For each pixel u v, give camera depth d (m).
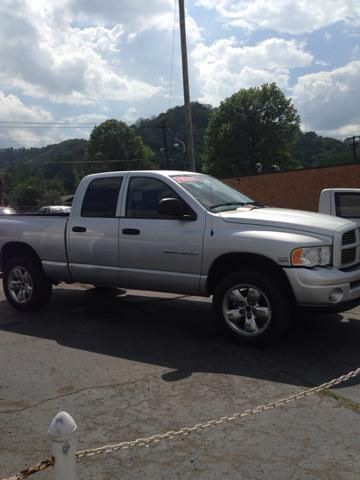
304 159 84.25
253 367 4.75
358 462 3.11
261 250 5.11
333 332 5.84
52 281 7.23
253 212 5.61
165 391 4.25
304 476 2.98
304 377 4.50
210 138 59.53
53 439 2.11
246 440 3.40
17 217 7.30
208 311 7.02
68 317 6.83
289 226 5.17
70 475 2.13
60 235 6.73
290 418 3.70
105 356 5.18
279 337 5.20
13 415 3.90
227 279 5.36
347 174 26.08
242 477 2.99
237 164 57.72
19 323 6.59
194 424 3.66
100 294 8.30
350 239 5.38
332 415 3.74
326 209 9.23
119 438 3.49
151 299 7.86
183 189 5.84
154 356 5.14
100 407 3.98
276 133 57.03
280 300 5.07
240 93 57.97
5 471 3.13
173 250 5.73
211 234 5.46
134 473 3.06
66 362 5.04
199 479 2.98
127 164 72.31
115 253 6.22
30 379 4.62
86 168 74.56
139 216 6.09
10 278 7.27
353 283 5.18
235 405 3.95
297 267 4.96
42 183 89.62
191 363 4.90
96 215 6.48
